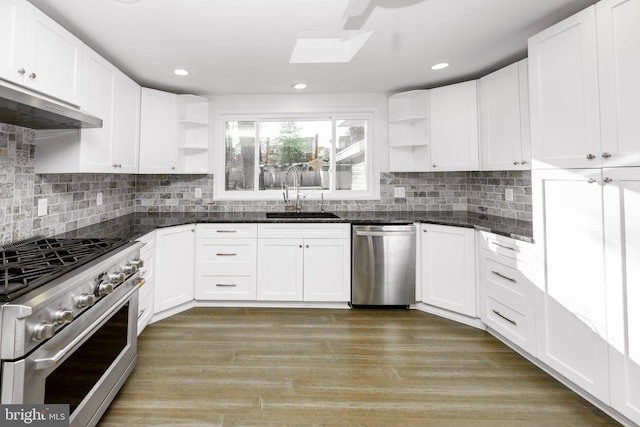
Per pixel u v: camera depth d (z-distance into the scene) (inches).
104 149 86.9
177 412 62.6
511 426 60.0
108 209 113.3
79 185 95.9
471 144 113.8
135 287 71.2
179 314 111.1
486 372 77.7
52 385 44.6
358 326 103.2
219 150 139.9
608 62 59.4
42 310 42.1
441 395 68.9
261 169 143.7
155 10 71.4
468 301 103.8
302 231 117.8
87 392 53.1
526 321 80.7
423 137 128.5
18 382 38.8
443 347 89.8
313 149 144.6
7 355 38.4
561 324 70.4
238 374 75.7
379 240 116.2
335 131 142.9
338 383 72.8
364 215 130.5
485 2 70.6
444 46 92.0
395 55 98.0
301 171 144.5
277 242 117.8
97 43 87.2
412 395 68.8
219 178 140.4
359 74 113.9
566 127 67.9
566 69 67.5
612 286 59.8
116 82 92.5
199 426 59.0
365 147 143.9
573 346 67.6
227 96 136.9
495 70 110.0
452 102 118.3
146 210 135.3
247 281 118.0
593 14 61.8
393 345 90.7
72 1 67.5
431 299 113.7
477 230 100.9
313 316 111.3
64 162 76.9
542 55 73.3
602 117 60.7
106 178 111.7
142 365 78.7
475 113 112.9
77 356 50.4
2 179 67.8
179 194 136.5
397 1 69.9
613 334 59.7
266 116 140.6
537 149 75.2
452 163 118.6
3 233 68.1
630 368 57.1
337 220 117.9
